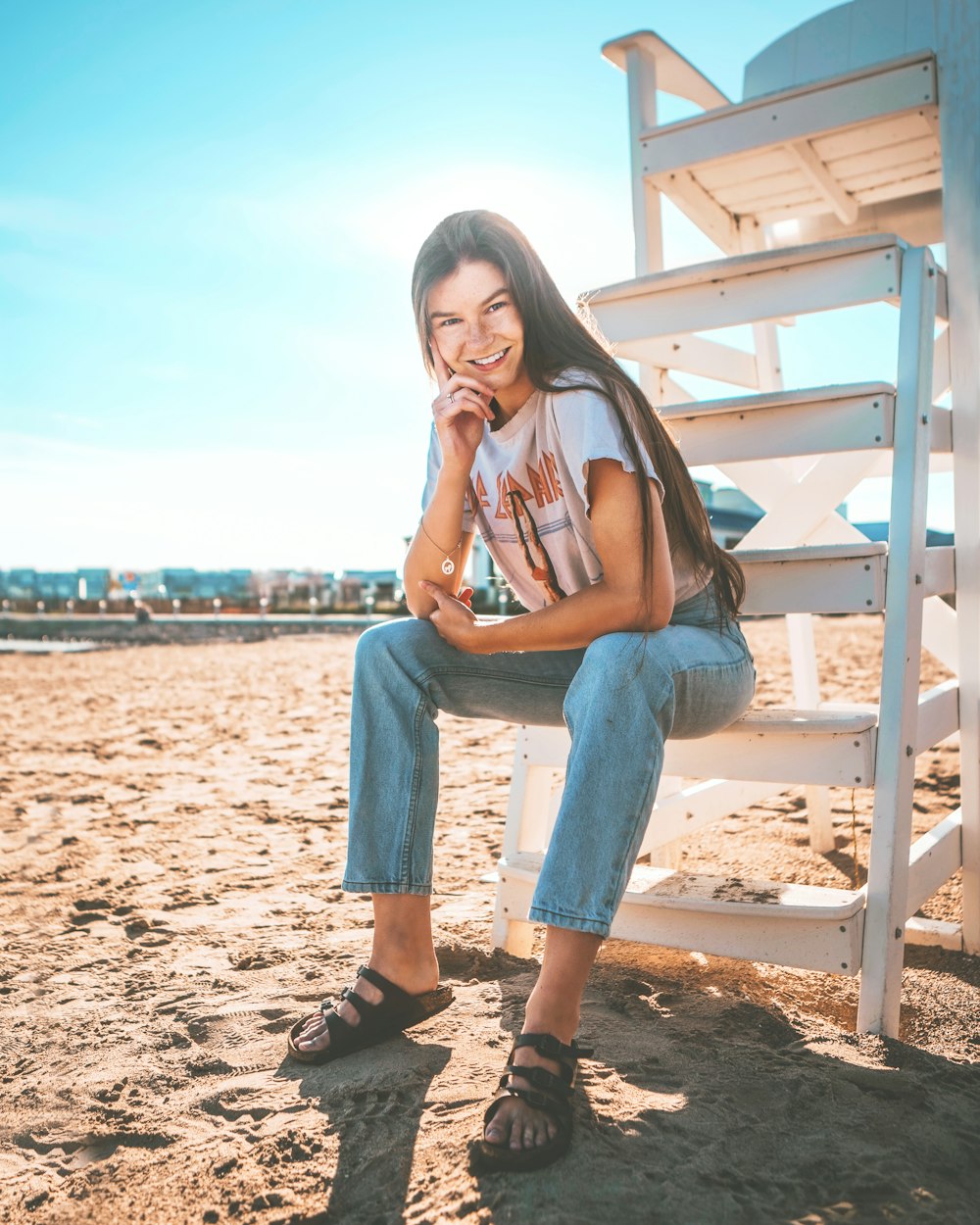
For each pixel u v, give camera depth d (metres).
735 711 1.82
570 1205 1.26
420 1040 1.75
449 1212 1.26
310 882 2.93
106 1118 1.55
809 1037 1.78
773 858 3.02
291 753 5.33
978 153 2.19
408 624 1.88
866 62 2.90
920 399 1.94
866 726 1.82
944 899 2.64
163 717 6.87
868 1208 1.25
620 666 1.58
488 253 1.71
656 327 2.28
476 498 1.95
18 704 7.77
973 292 2.17
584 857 1.50
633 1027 1.80
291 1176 1.36
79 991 2.09
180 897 2.79
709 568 1.84
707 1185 1.30
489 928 2.41
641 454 1.64
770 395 2.04
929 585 2.02
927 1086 1.59
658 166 2.81
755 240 3.34
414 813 1.78
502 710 1.93
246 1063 1.71
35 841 3.45
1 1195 1.37
